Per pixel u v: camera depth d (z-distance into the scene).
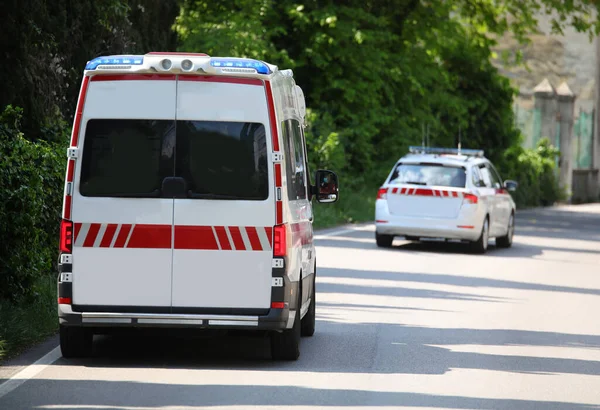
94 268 23.62
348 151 97.25
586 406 21.17
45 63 41.16
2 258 29.89
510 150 128.25
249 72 23.78
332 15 94.31
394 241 62.22
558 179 155.75
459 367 24.94
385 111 101.38
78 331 24.33
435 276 44.47
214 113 23.80
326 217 74.00
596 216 112.62
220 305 23.64
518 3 112.31
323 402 20.69
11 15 38.47
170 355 25.50
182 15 84.31
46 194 33.53
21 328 26.66
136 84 23.83
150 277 23.62
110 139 23.77
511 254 57.72
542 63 182.12
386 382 22.92
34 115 39.59
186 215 23.62
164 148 23.72
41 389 21.30
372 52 98.44
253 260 23.62
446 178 55.62
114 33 47.94
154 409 19.70
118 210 23.62
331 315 32.75
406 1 103.88
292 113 26.59
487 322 32.41
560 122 164.88
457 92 120.62
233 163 23.72
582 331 31.33
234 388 21.80
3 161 30.20
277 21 95.81
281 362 24.95
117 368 23.69
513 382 23.41
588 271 49.91
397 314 33.38
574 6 109.69
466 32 114.88
